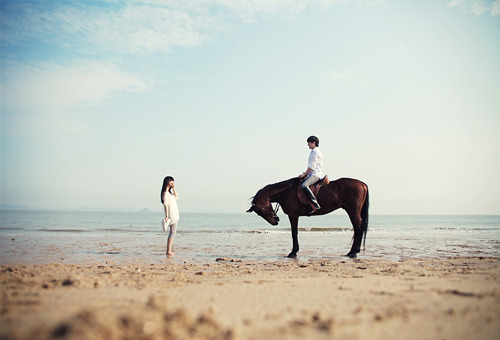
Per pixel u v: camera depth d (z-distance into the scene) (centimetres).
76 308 291
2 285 403
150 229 2255
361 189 883
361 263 722
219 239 1483
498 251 1012
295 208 884
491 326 257
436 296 355
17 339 206
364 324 260
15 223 2991
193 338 219
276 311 305
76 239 1384
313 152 886
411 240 1476
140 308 268
